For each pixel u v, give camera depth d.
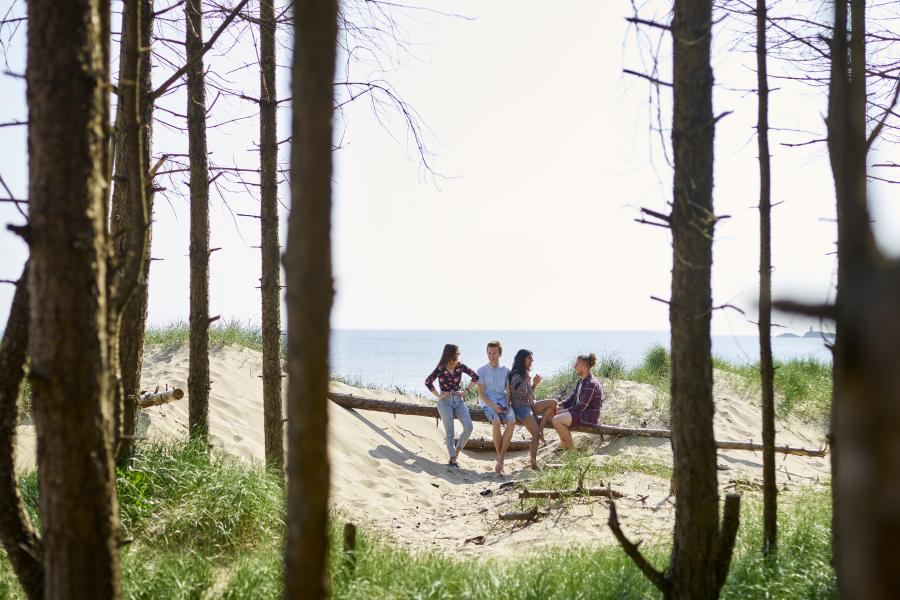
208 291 8.15
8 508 3.47
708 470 3.57
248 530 6.47
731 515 3.58
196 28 7.89
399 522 8.66
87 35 2.77
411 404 12.73
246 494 6.66
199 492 6.68
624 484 9.27
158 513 6.42
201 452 7.44
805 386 13.84
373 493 9.87
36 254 2.71
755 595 4.65
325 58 1.84
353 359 99.81
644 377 14.63
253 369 12.01
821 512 6.62
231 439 9.78
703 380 3.59
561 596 4.90
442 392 11.76
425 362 93.25
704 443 3.57
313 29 1.83
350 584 4.95
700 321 3.57
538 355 100.94
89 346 2.73
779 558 5.25
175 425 9.51
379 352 121.06
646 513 8.14
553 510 8.46
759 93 5.18
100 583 2.75
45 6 2.70
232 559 6.11
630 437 11.63
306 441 1.85
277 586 4.91
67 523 2.70
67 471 2.70
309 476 1.85
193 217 8.02
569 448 11.30
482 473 11.56
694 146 3.58
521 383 11.40
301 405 1.85
